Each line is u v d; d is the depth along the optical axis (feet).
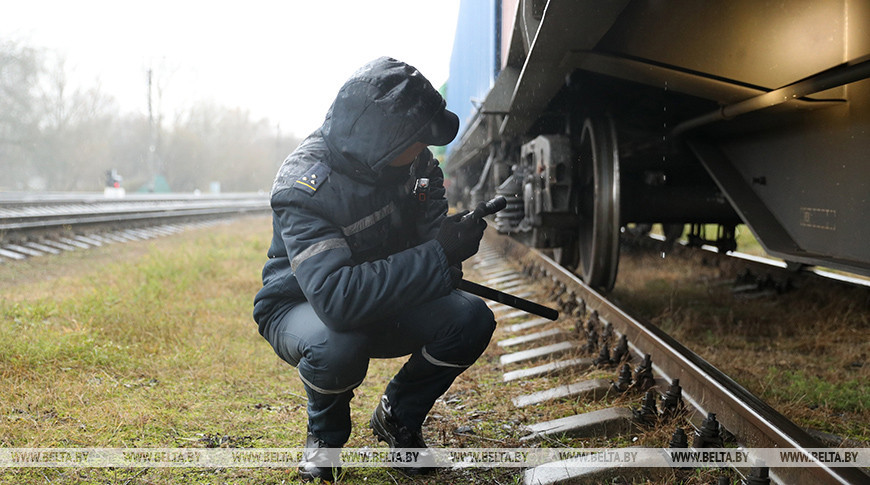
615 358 12.68
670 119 17.99
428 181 7.48
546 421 10.09
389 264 6.86
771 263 22.76
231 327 15.92
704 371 10.17
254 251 34.37
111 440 9.20
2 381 11.21
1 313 16.71
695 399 10.30
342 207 7.06
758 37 12.51
